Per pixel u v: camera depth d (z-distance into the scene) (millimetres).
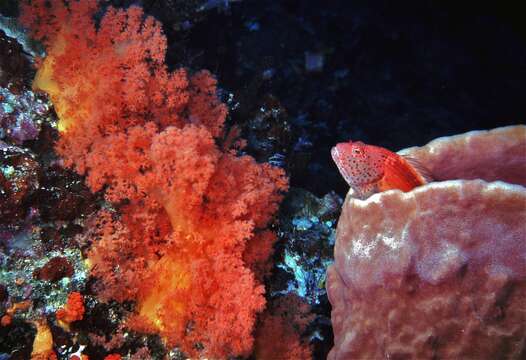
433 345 538
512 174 616
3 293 587
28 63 708
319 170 1506
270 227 821
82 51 685
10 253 608
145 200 642
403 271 542
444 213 524
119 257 631
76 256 634
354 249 578
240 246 641
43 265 616
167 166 625
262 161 980
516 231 508
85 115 676
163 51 688
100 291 622
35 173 623
